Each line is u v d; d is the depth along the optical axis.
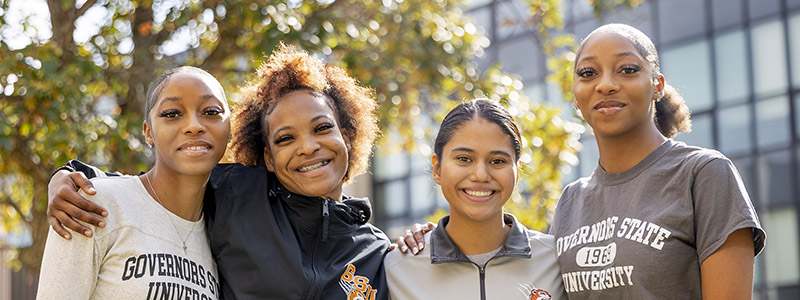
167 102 3.13
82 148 6.16
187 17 6.80
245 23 6.88
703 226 2.97
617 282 3.12
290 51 3.66
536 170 7.36
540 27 8.35
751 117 12.73
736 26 12.87
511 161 3.37
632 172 3.22
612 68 3.17
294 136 3.38
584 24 12.93
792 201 12.34
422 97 7.95
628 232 3.13
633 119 3.17
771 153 12.50
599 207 3.30
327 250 3.43
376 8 7.23
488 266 3.44
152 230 3.10
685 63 13.38
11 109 6.49
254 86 3.64
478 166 3.31
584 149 13.32
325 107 3.44
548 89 13.38
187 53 7.30
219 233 3.29
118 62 7.12
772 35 12.52
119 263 3.00
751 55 12.70
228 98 6.77
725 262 2.93
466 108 3.43
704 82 13.20
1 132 6.07
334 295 3.34
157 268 3.04
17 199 8.19
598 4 8.01
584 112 3.27
